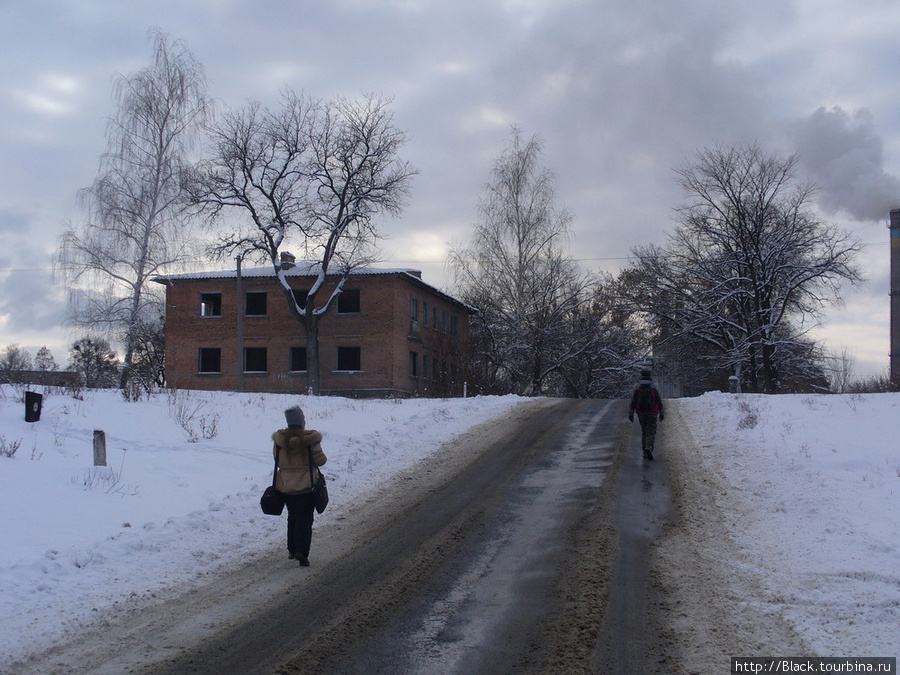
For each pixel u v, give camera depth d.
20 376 25.78
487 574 8.09
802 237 43.09
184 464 13.73
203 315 50.22
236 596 7.46
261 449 15.70
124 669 5.75
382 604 7.22
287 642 6.30
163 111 36.78
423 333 52.41
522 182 46.97
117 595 7.40
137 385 23.75
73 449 13.94
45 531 9.27
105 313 36.00
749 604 6.92
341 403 26.47
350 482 12.84
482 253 47.41
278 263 44.00
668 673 5.60
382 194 44.41
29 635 6.35
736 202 43.91
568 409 22.70
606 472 13.26
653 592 7.37
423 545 9.24
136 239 36.22
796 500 10.41
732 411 19.14
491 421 19.97
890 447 12.91
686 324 47.22
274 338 48.97
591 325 53.94
